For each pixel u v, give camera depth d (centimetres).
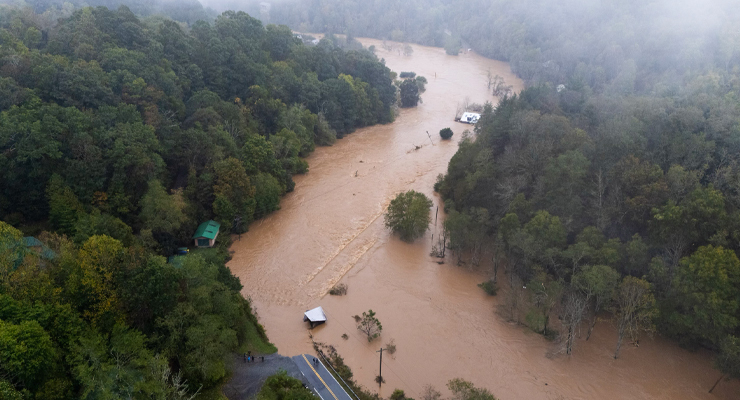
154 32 12612
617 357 6769
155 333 5475
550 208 8319
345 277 8569
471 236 8812
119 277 5394
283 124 13275
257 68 13762
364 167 13462
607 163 8362
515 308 7762
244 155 10612
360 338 7094
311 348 6806
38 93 9094
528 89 12438
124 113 9162
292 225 10275
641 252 7131
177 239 8600
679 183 7431
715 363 6097
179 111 10881
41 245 6525
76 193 7994
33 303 4753
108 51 10781
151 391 4653
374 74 18050
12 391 3856
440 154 14625
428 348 6956
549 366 6662
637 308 6719
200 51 12762
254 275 8525
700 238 6969
